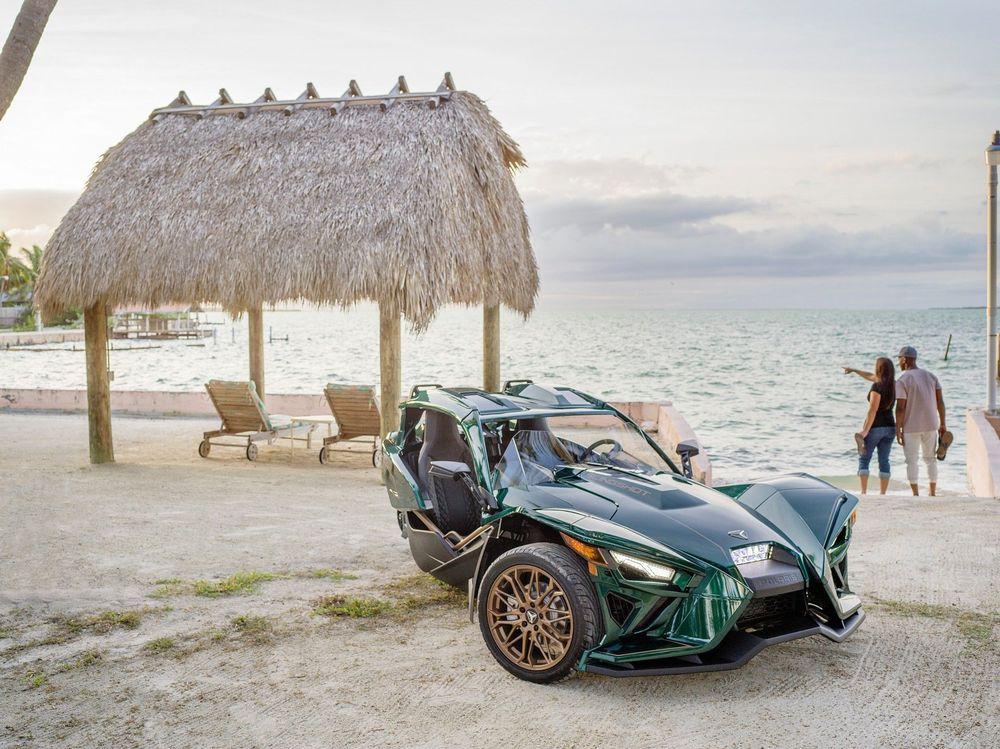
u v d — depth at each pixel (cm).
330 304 1005
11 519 784
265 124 1182
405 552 682
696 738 357
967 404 2978
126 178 1181
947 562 631
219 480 1045
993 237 1219
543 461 510
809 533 438
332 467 1199
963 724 369
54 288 1124
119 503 873
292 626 499
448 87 1162
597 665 388
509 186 1184
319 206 1035
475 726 369
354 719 376
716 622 379
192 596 555
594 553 398
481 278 1054
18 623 500
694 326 15388
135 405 1819
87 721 374
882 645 462
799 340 9169
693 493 466
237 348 7194
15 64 591
